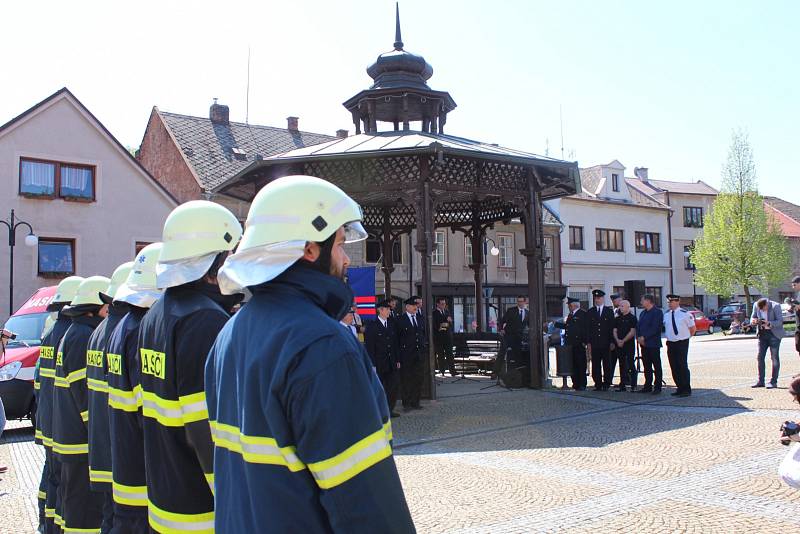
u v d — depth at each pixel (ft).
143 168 77.51
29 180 70.69
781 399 36.91
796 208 210.59
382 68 45.85
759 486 19.44
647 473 21.34
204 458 8.21
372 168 39.42
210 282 9.54
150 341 9.00
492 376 50.90
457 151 37.52
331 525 5.51
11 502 20.94
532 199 44.27
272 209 6.49
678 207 160.97
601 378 44.09
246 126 102.06
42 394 17.25
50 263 71.67
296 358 5.62
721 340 104.53
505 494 19.42
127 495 10.00
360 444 5.52
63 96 72.74
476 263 55.72
